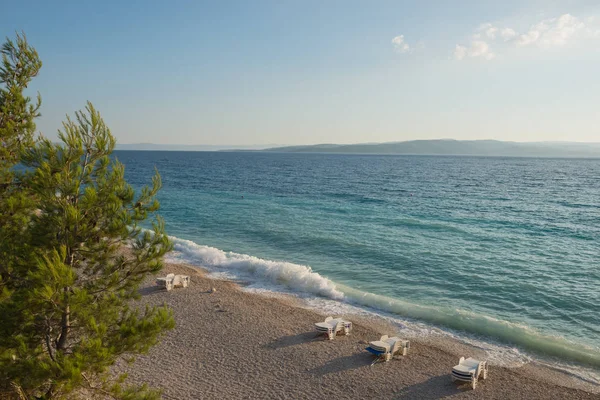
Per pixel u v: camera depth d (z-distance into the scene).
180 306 19.00
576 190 72.31
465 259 27.44
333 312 19.09
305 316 18.30
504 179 97.62
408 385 12.93
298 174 110.50
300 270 23.28
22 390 7.71
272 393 12.34
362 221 40.72
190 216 43.41
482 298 20.91
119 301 8.42
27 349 7.52
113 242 8.47
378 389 12.68
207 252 27.61
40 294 6.90
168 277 21.47
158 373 13.21
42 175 7.54
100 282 8.36
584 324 17.91
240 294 20.92
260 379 13.11
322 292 21.42
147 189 8.84
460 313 18.75
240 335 16.20
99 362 7.32
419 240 32.66
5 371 7.12
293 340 15.89
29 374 7.08
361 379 13.22
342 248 30.36
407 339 16.44
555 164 199.62
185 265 25.91
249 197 59.59
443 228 37.38
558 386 13.05
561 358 15.00
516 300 20.61
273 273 23.67
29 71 10.89
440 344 16.02
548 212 47.47
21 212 8.85
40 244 7.73
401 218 42.53
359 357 14.69
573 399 12.37
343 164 183.12
